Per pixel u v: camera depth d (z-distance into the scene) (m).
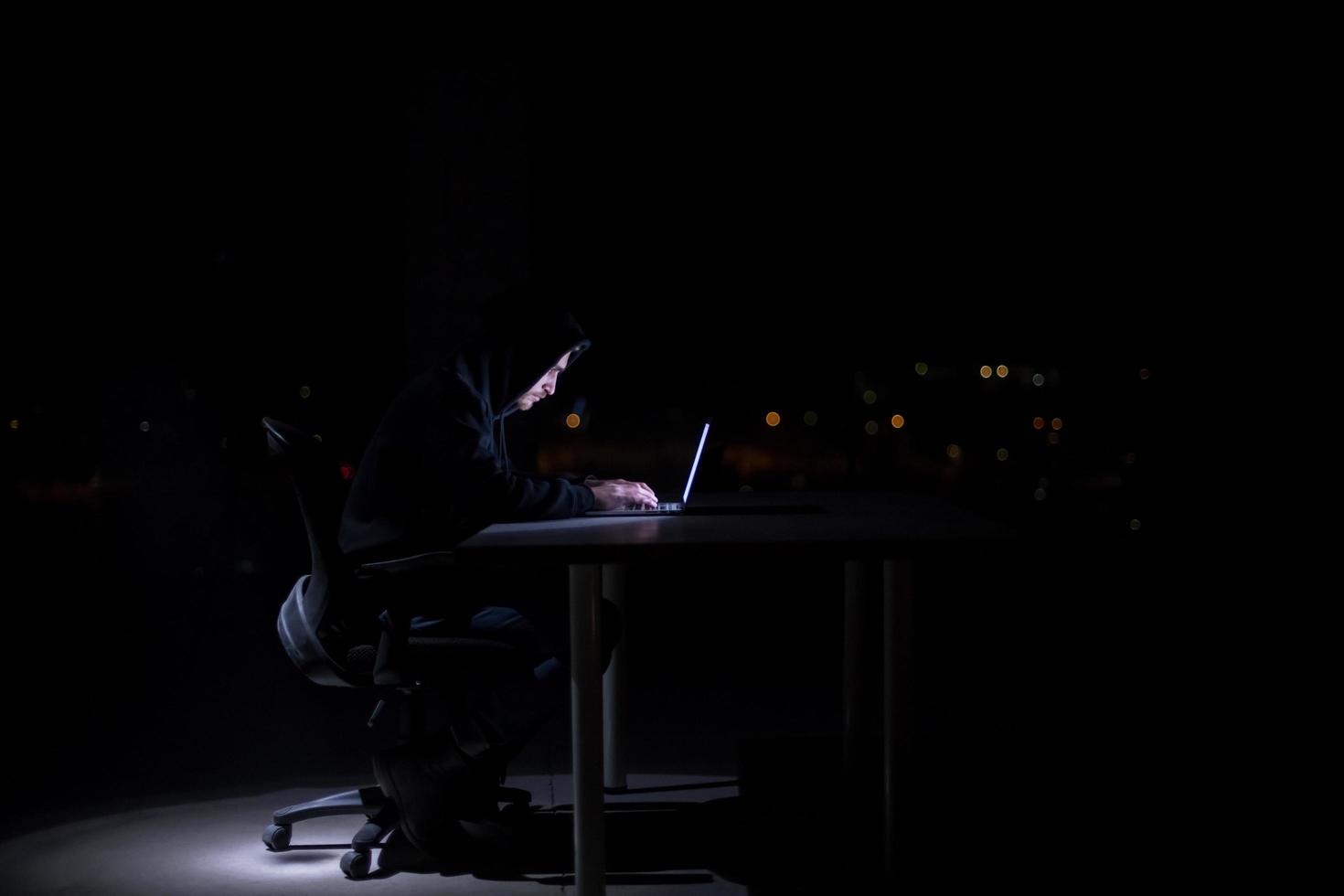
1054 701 4.73
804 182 7.17
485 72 5.27
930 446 7.55
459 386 3.06
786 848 3.08
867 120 7.09
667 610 7.35
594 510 3.11
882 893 2.73
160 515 7.98
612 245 7.25
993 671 5.32
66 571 7.98
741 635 6.54
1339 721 4.29
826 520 2.89
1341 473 7.29
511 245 5.30
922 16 6.96
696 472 3.23
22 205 7.45
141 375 7.82
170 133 7.36
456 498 2.96
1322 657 5.32
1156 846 3.04
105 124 7.34
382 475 3.01
